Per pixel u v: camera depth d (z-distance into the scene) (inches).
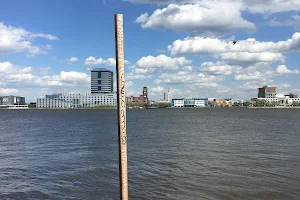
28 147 2095.2
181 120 5684.1
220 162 1432.1
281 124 4340.6
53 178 1175.0
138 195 948.0
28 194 983.0
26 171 1306.6
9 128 4037.9
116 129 3644.2
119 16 467.8
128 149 1889.8
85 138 2637.8
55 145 2183.8
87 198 936.9
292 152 1723.7
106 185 1064.8
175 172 1230.9
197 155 1640.0
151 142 2260.1
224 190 985.5
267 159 1503.4
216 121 5260.8
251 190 981.2
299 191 966.4
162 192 974.4
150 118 6624.0
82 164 1434.5
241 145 2050.9
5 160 1578.5
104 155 1688.0
